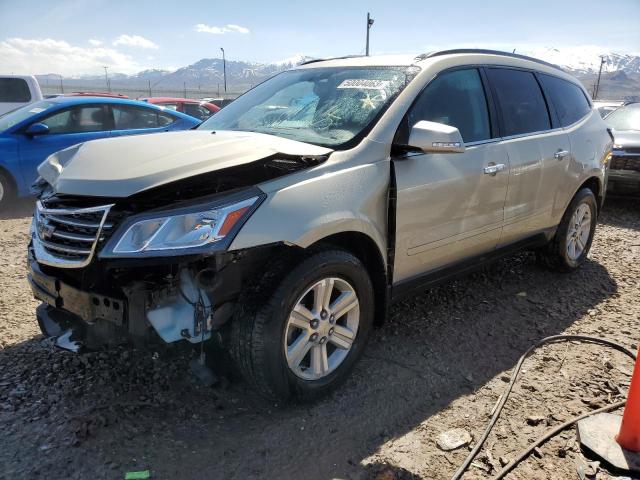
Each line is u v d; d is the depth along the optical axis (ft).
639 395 8.13
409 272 11.22
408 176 10.50
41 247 9.36
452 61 12.19
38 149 25.41
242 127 12.10
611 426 8.89
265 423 9.17
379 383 10.43
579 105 16.71
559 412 9.57
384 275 10.50
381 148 10.28
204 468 8.09
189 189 8.66
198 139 10.07
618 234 21.95
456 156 11.55
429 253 11.43
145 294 8.36
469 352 11.73
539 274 16.69
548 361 11.36
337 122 10.93
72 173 8.96
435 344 12.04
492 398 10.02
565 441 8.78
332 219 9.11
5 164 24.56
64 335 9.80
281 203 8.63
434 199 11.05
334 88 11.94
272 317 8.58
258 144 9.69
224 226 8.03
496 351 11.82
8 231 21.48
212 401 9.73
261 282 8.77
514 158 13.01
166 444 8.57
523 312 13.87
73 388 9.93
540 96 14.79
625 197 25.96
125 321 8.38
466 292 15.08
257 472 8.04
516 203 13.43
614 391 10.19
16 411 9.23
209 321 8.49
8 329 12.30
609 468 8.12
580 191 16.39
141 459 8.21
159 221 7.97
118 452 8.33
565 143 15.01
